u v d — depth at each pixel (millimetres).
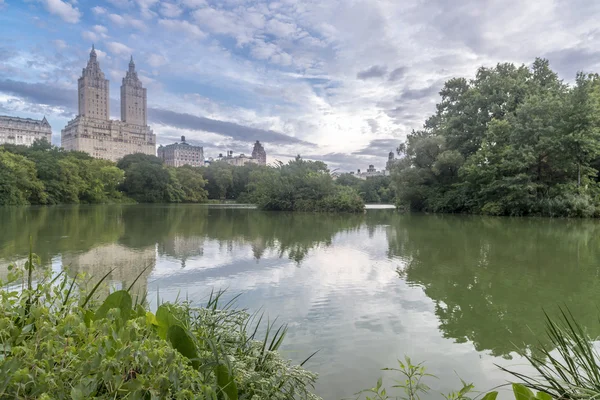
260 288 7078
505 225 20266
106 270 8484
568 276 8227
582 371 3576
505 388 3533
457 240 14469
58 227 17875
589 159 24703
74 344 1408
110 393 1252
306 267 9086
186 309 2418
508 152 26438
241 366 2043
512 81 32094
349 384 3586
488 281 7754
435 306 6004
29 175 44875
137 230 17406
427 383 3633
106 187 61469
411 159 36281
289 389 2340
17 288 5492
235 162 154625
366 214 33500
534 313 5723
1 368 1099
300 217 29109
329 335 4766
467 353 4297
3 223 19594
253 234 16531
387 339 4664
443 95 38500
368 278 7957
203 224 21469
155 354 1311
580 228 18359
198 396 1392
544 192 26500
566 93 26766
